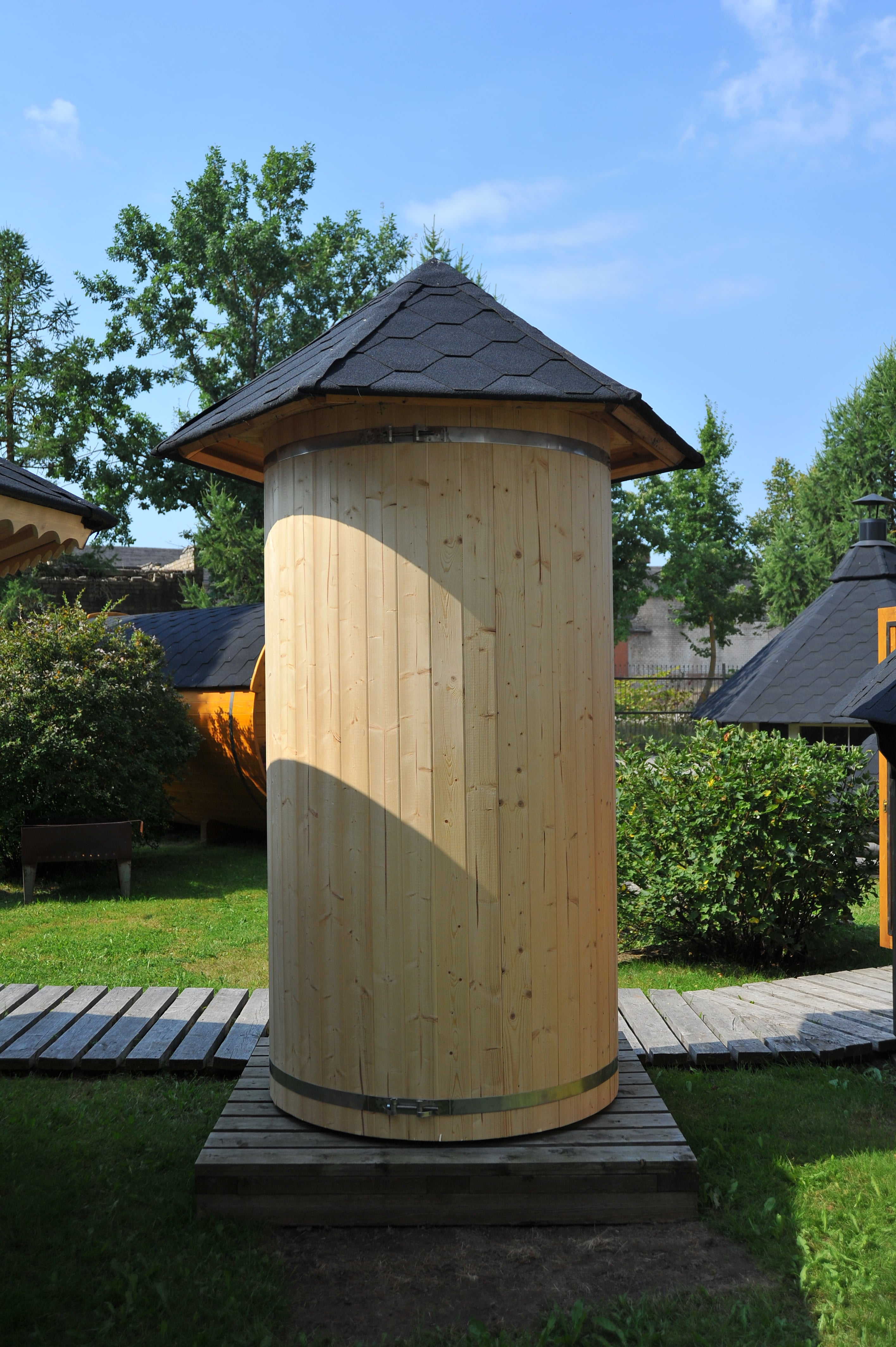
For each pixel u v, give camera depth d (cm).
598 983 419
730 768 754
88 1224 377
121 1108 484
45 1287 338
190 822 1433
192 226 2514
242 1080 458
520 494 394
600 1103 419
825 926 777
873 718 516
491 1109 387
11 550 464
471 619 387
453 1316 326
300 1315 327
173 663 1339
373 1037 390
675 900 774
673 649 4169
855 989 662
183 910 958
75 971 733
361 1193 376
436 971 385
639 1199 379
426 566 387
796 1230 373
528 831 393
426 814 386
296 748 413
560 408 389
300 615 412
